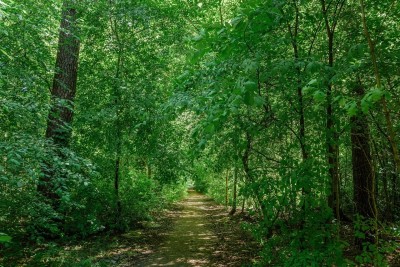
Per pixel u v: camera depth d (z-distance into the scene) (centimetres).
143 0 993
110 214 1041
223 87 376
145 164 1298
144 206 1236
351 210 824
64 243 836
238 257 742
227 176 1579
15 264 625
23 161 468
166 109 524
